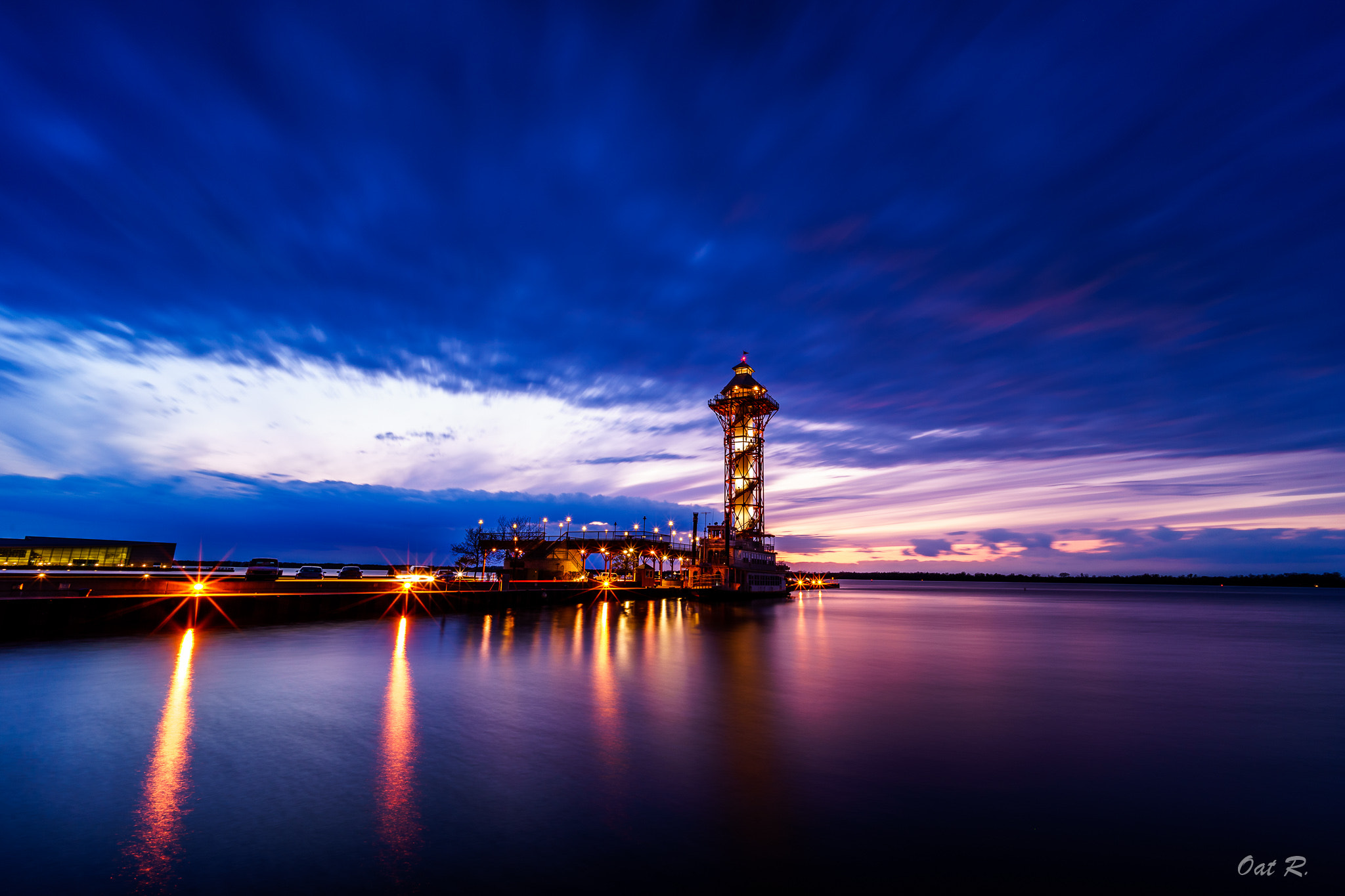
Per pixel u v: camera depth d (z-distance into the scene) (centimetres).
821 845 1162
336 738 1775
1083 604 14700
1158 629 6875
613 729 1961
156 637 3872
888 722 2125
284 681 2570
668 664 3378
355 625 4956
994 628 6588
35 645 3422
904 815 1311
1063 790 1480
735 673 3142
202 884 991
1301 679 3266
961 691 2767
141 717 1952
